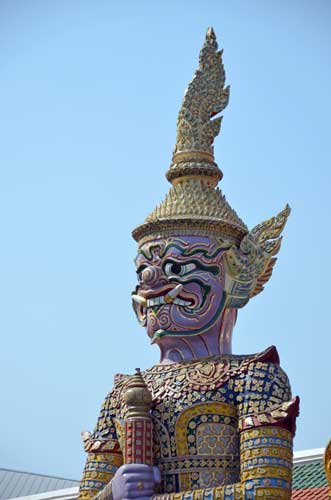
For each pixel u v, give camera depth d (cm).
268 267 1394
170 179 1418
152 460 1249
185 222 1343
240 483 1198
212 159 1424
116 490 1212
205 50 1468
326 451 1313
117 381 1372
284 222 1417
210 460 1238
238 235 1368
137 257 1372
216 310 1327
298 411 1230
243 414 1238
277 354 1284
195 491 1202
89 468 1328
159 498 1202
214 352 1326
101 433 1341
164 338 1330
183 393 1266
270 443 1206
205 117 1438
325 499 1808
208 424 1249
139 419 1254
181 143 1423
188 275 1323
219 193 1399
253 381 1252
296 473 2017
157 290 1330
